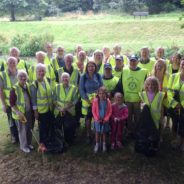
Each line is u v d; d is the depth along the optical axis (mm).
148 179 3438
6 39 15836
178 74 3867
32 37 13578
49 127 4086
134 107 4223
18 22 19156
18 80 3885
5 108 4176
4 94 4164
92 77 4090
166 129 4652
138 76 4129
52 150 3971
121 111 4023
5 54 13352
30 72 4547
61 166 3707
